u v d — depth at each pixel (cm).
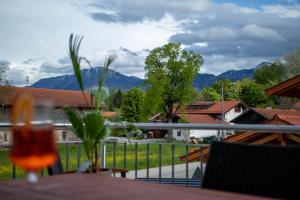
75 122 320
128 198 145
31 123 134
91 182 174
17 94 136
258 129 353
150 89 4200
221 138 379
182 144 402
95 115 316
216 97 6975
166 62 4269
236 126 363
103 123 320
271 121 877
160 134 1830
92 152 322
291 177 171
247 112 3728
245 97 6644
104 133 319
